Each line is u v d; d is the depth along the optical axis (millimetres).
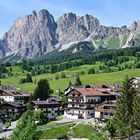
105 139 115688
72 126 137375
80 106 168125
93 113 167000
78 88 174000
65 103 180875
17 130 73062
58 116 175500
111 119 129750
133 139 68375
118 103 122688
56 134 132125
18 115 183500
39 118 153375
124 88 125312
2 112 175125
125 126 113438
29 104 172750
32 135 71688
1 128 145625
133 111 116562
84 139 123812
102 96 172125
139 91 129875
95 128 128750
